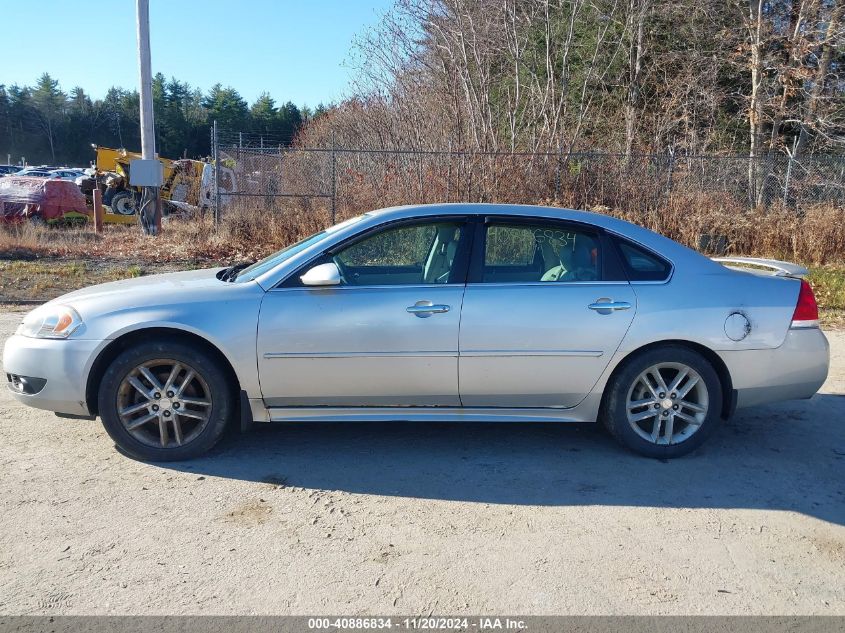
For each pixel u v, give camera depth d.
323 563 3.12
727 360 4.27
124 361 4.03
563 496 3.84
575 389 4.25
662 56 17.30
